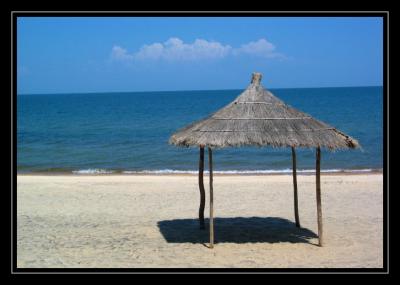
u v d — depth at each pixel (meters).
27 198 15.80
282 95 122.06
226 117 9.86
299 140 9.41
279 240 10.80
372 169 23.38
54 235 11.36
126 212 13.82
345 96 105.31
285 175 21.16
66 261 9.39
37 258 9.60
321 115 53.94
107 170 24.34
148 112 71.50
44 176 21.30
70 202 15.19
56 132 44.19
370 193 16.34
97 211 13.94
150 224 12.41
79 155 30.09
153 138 38.72
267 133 9.45
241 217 13.21
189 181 19.14
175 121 55.00
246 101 10.13
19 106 96.75
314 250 10.03
